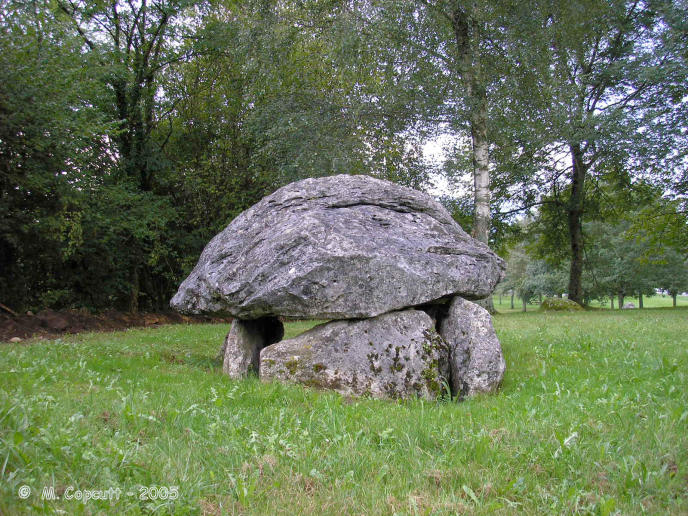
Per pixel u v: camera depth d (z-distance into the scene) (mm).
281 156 17609
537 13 14617
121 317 17000
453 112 15570
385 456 3648
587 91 22438
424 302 6656
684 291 38344
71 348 8719
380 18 15031
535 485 3207
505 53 15445
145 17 18844
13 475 2730
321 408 5000
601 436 3979
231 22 19781
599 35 20797
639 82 21000
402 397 6047
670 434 3912
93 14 17703
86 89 14469
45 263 15359
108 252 16828
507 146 18594
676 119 19875
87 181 14977
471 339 6477
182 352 9547
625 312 19078
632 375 6395
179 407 4629
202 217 20219
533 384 6395
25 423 3441
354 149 17141
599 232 32719
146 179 19422
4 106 11727
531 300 59906
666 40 19172
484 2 15008
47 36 13398
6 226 12648
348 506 2881
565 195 27109
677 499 2951
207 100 20359
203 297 7348
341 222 6781
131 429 3916
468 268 7047
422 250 6812
